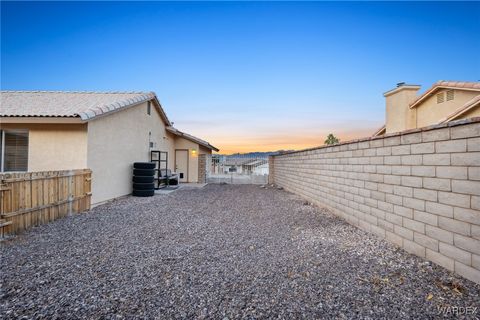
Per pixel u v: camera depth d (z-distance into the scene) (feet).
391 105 42.29
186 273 9.71
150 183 33.14
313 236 15.08
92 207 24.50
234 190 41.86
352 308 7.29
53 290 8.25
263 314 6.98
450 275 9.32
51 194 18.33
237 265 10.55
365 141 16.39
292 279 9.21
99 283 8.80
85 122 23.54
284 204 27.48
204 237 14.80
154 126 42.37
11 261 10.75
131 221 18.76
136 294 8.06
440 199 10.18
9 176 14.55
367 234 15.51
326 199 23.82
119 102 28.66
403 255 11.66
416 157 11.62
